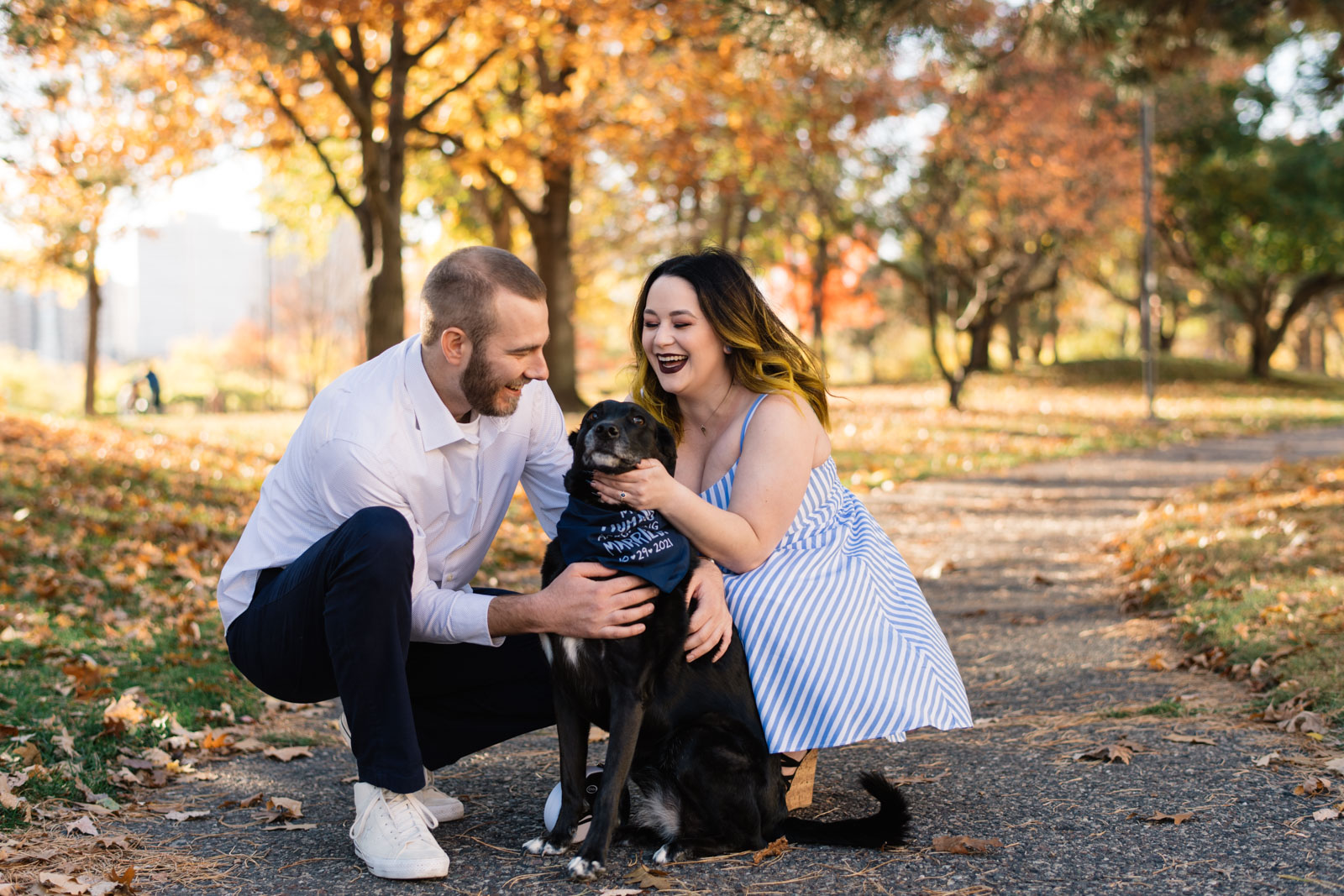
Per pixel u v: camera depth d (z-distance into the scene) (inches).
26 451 426.0
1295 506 316.2
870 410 938.7
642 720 103.1
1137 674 178.1
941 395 1146.7
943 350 2064.5
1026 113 829.8
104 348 3715.6
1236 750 131.2
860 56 285.4
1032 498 445.4
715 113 696.4
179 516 327.3
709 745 101.9
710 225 1054.4
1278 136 1187.3
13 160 468.1
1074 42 338.3
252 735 160.1
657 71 640.4
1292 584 210.4
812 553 114.0
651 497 103.3
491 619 105.9
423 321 108.4
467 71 669.9
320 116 684.1
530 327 106.7
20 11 373.7
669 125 664.4
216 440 557.3
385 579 99.6
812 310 1258.6
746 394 119.7
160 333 5132.9
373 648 100.0
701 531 106.6
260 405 1567.4
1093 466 566.3
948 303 1190.9
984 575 290.0
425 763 119.4
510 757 150.0
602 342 1968.5
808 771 118.6
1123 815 111.3
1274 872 94.9
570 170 813.9
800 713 106.3
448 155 732.7
